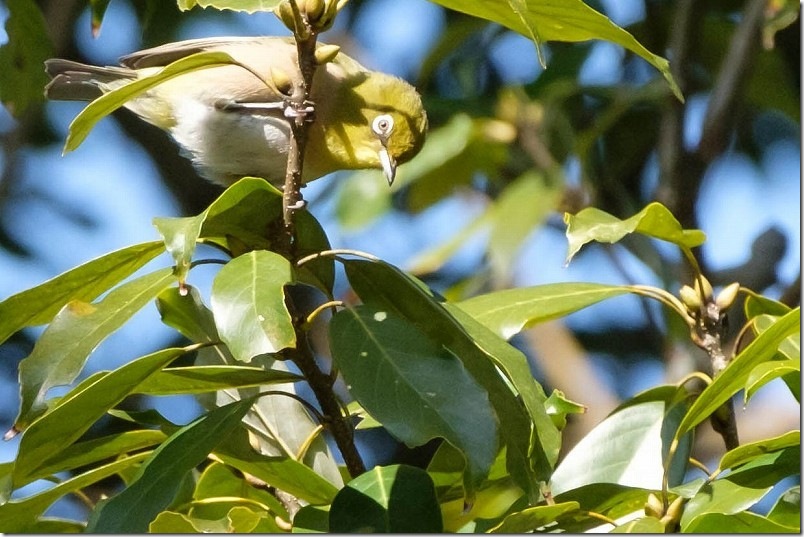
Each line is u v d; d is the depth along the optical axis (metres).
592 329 14.82
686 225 12.41
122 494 6.64
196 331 8.27
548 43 14.54
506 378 7.69
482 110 13.55
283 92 6.81
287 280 6.29
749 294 8.47
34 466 6.86
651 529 6.71
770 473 7.31
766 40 10.76
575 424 13.30
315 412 7.19
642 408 8.13
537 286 8.60
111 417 12.60
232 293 6.22
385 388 6.50
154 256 7.07
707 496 7.18
